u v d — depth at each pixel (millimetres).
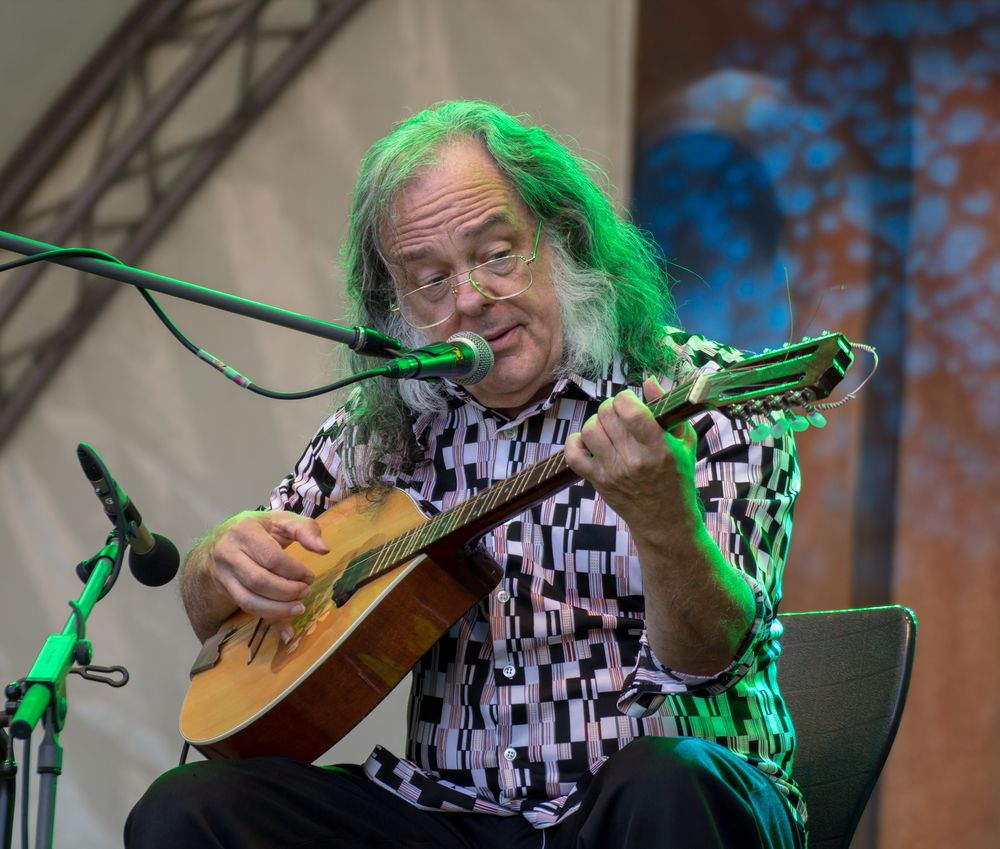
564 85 20094
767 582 7383
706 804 6363
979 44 18891
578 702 7684
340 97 21281
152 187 21641
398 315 9055
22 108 21219
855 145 19406
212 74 21547
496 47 20469
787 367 5980
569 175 8594
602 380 8367
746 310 19641
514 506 7234
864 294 19125
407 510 8648
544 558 7945
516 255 8234
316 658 7781
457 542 7660
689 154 20109
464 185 8258
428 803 7824
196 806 7012
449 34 20750
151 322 21375
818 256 19422
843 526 18875
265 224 21422
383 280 9109
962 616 18219
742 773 6754
